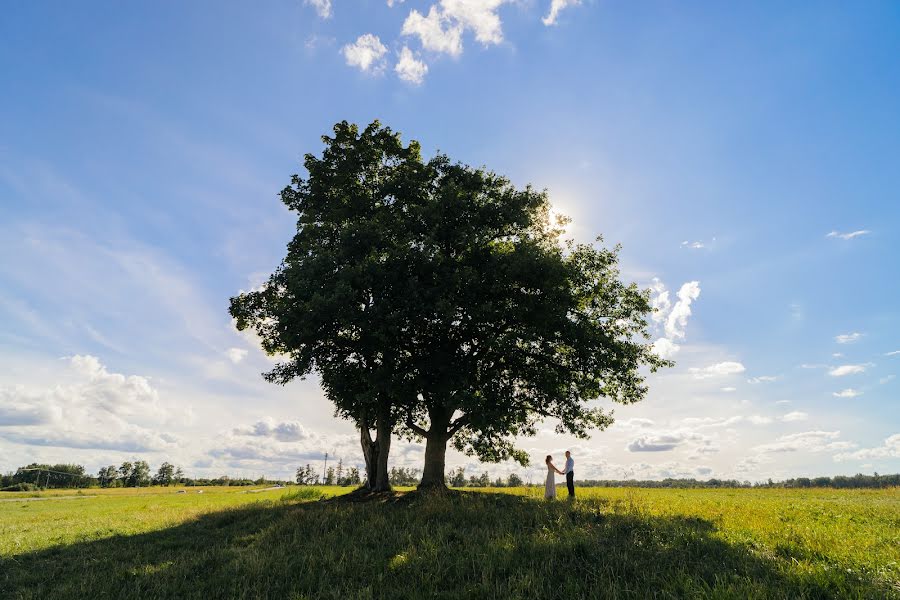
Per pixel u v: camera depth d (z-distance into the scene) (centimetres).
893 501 2055
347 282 1923
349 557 977
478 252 2167
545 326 2067
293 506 1998
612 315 2405
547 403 2312
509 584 734
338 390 2042
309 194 2617
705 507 1622
